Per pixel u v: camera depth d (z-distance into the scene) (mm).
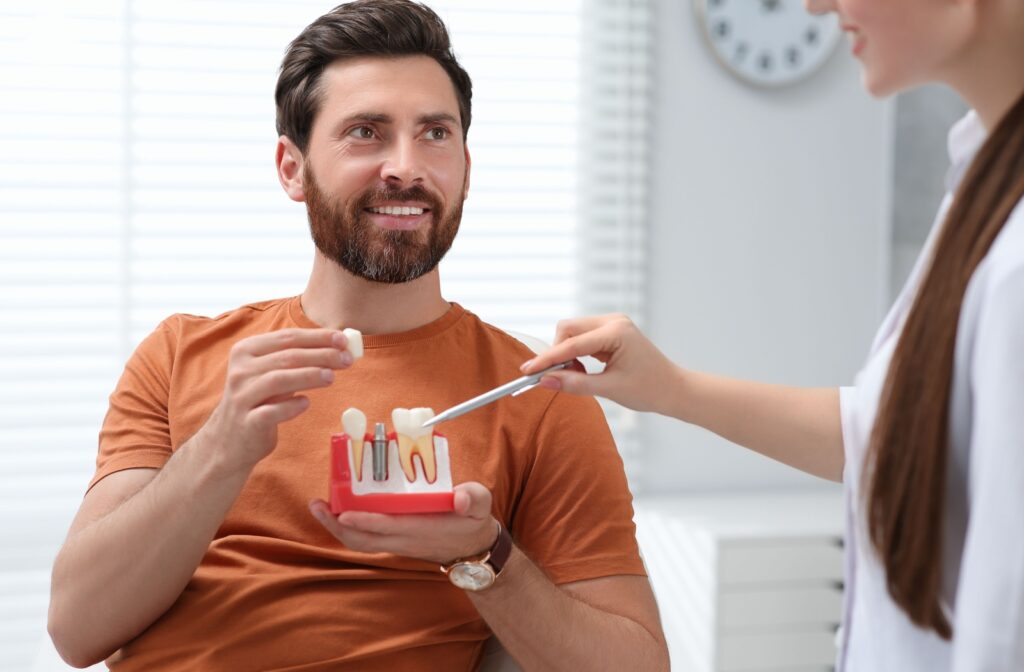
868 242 2732
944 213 808
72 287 2420
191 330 1353
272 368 1003
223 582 1188
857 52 754
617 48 2609
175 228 2453
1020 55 693
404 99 1237
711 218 2658
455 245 2590
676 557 2385
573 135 2625
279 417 1001
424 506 972
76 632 1186
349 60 1264
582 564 1224
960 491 705
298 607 1170
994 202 672
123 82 2398
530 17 2586
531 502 1266
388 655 1170
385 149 1245
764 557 2264
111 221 2424
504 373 1299
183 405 1283
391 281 1265
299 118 1296
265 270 2510
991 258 661
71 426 2422
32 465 2414
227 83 2455
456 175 1277
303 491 1217
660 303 2656
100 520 1176
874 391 823
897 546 712
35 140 2367
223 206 2469
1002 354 624
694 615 2316
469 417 1258
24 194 2377
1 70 2342
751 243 2678
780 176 2680
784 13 2629
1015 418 616
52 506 2432
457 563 1020
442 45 1295
